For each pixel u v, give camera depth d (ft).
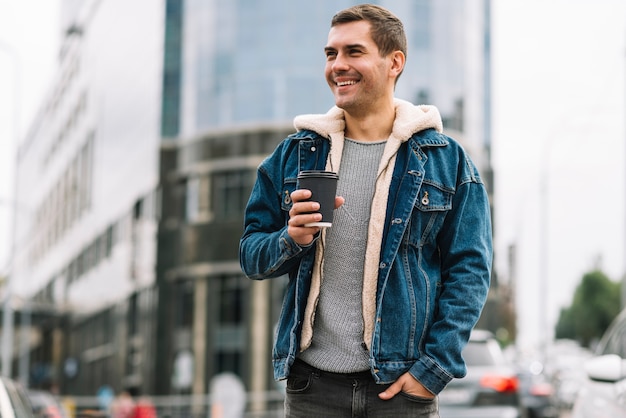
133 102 147.64
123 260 148.87
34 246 247.50
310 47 121.49
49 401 46.44
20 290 242.17
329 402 11.48
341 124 11.92
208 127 124.26
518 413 40.22
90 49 188.96
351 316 11.41
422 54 124.36
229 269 120.78
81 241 186.29
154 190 131.54
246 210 12.34
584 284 421.59
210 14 125.80
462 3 128.77
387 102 11.80
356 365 11.35
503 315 256.52
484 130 135.33
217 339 120.47
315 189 10.50
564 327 483.10
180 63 130.11
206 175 124.06
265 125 121.29
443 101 125.39
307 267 11.52
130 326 143.23
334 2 121.80
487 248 11.79
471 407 40.16
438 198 11.61
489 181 136.67
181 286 126.31
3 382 21.56
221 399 74.28
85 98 192.44
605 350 22.97
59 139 220.64
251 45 123.03
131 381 140.46
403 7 123.85
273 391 116.06
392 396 11.24
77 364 183.32
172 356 125.70
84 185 187.62
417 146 11.70
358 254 11.46
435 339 11.23
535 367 76.95
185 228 125.70
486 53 135.74
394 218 11.44
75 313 187.32
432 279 11.55
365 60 11.51
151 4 137.59
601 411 20.10
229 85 123.44
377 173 11.62
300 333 11.56
